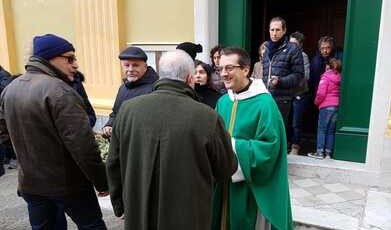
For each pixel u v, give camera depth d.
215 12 4.55
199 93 3.19
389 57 3.60
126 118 1.82
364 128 4.04
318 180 4.03
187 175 1.69
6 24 5.77
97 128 5.38
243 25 4.50
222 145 1.78
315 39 5.97
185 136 1.69
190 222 1.71
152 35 4.89
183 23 4.64
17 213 3.71
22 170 2.28
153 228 1.77
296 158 4.33
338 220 3.12
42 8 5.56
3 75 4.73
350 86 4.01
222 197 2.38
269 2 5.74
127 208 1.82
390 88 3.65
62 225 2.73
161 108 1.74
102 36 5.17
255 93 2.27
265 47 4.03
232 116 2.33
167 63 1.79
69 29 5.43
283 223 2.27
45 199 2.37
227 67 2.24
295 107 4.45
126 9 4.99
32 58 2.21
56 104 2.07
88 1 5.16
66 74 2.29
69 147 2.11
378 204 3.43
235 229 2.34
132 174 1.79
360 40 3.87
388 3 3.51
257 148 2.16
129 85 3.15
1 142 3.22
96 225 2.44
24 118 2.14
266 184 2.28
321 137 4.30
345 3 5.64
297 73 3.79
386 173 3.77
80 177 2.29
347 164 4.06
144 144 1.74
